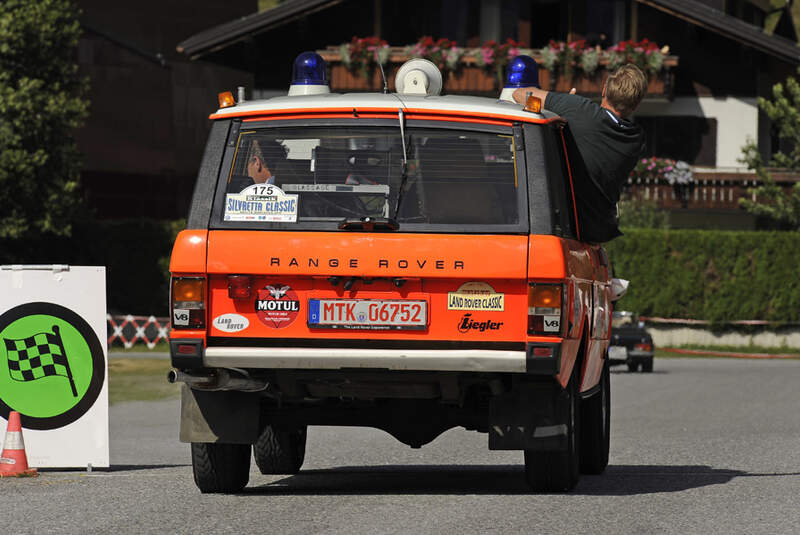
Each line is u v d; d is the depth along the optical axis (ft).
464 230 69.72
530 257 69.05
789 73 382.22
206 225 70.79
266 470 92.43
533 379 73.00
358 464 101.86
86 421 90.43
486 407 78.18
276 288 70.08
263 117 71.87
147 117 405.39
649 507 72.18
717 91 372.58
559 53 361.30
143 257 332.19
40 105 305.12
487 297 69.31
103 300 90.27
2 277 90.07
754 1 418.51
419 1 370.73
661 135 374.63
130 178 401.70
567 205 74.43
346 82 365.20
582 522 66.44
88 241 330.95
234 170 71.51
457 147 71.05
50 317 90.17
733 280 334.24
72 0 404.36
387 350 69.36
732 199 366.02
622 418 152.66
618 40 370.94
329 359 69.62
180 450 115.14
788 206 351.67
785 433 131.03
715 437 126.62
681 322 335.88
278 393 75.25
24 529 64.39
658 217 354.13
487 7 369.71
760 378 234.17
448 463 103.19
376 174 71.00
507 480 89.04
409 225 70.03
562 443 73.15
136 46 409.28
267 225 70.49
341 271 69.36
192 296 70.44
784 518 68.80
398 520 66.54
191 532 63.16
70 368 90.27
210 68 424.87
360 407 78.74
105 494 77.56
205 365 70.33
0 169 296.30
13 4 309.63
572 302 71.26
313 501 73.97
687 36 370.73
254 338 70.23
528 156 70.59
